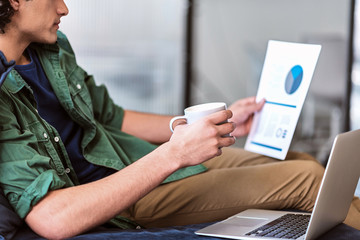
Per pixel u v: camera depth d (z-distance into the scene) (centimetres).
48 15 137
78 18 405
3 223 120
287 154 182
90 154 163
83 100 171
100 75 416
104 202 123
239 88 432
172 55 425
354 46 392
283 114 171
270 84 177
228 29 424
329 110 401
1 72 123
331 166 117
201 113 133
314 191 156
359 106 398
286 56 173
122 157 172
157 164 128
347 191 133
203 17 425
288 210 159
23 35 137
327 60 397
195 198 158
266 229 131
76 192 125
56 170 142
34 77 157
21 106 141
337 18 407
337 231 133
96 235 125
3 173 126
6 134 128
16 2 131
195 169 169
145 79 424
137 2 414
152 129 194
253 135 179
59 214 122
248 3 421
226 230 132
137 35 417
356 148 129
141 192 126
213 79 432
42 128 143
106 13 409
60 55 174
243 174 161
